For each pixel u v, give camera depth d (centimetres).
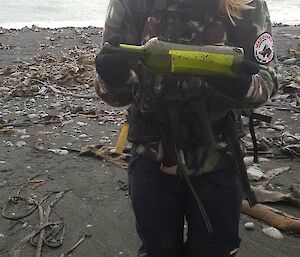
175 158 229
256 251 382
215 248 240
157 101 222
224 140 229
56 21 2500
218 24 214
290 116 738
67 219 435
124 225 425
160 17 217
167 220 240
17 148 614
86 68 1160
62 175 527
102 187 496
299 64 1179
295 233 404
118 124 717
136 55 204
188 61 198
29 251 388
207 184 231
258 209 425
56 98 894
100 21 2506
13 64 1256
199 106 217
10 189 495
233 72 198
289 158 562
